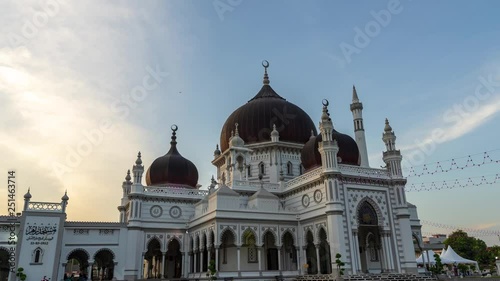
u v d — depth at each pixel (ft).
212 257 146.92
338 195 137.80
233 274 133.59
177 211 169.48
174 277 172.55
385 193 148.97
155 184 181.37
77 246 146.00
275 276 139.44
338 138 158.20
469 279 130.62
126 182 196.44
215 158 212.43
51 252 135.44
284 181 174.70
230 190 145.89
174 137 200.44
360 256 147.54
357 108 191.11
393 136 158.81
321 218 140.46
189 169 186.80
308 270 152.35
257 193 153.07
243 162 181.06
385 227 143.84
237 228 140.67
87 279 144.56
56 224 138.92
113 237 153.58
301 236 149.79
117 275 149.69
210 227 142.92
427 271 159.74
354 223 138.62
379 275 127.65
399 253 142.10
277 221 148.66
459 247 306.76
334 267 129.80
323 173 139.95
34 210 137.59
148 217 163.94
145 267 198.59
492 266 292.81
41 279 131.75
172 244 176.96
